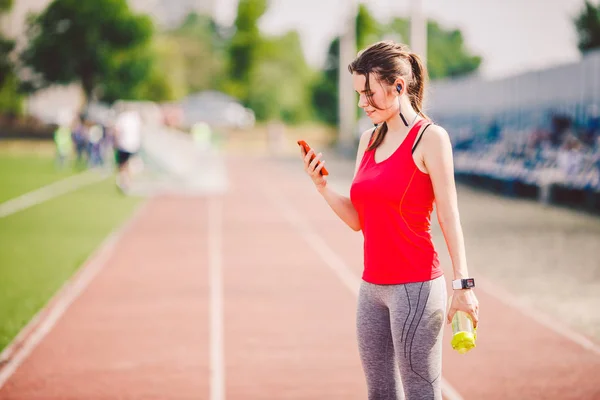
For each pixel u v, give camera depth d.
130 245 15.74
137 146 27.73
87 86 83.94
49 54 80.94
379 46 3.93
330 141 81.50
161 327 9.05
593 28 53.69
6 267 13.12
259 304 10.29
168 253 14.72
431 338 3.86
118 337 8.60
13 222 19.52
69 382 7.04
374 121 3.98
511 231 17.50
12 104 85.81
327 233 17.66
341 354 7.87
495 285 11.48
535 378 7.04
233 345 8.25
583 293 10.84
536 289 11.14
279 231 18.05
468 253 14.51
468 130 34.72
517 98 29.22
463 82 35.69
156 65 95.00
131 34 82.81
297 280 12.01
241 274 12.54
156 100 109.31
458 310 3.79
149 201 25.58
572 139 22.86
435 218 20.33
